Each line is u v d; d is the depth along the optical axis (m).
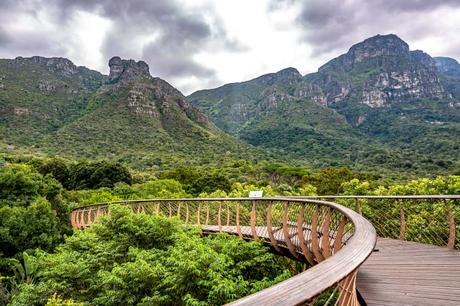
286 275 7.59
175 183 36.31
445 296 4.10
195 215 15.21
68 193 31.69
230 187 44.34
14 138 111.31
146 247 10.08
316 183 34.66
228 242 8.80
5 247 16.34
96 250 9.57
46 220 18.23
